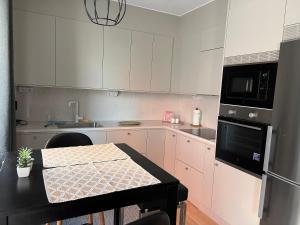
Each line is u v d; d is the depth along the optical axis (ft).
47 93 10.48
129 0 10.09
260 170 6.40
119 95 12.00
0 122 7.10
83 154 5.75
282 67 5.68
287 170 5.60
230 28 7.57
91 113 11.48
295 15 5.60
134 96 12.35
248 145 6.79
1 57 6.97
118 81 10.73
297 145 5.38
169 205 4.47
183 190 5.44
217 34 9.09
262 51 6.44
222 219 7.84
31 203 3.40
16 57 8.87
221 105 7.89
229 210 7.49
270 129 5.93
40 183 4.06
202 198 8.77
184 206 5.58
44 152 5.79
